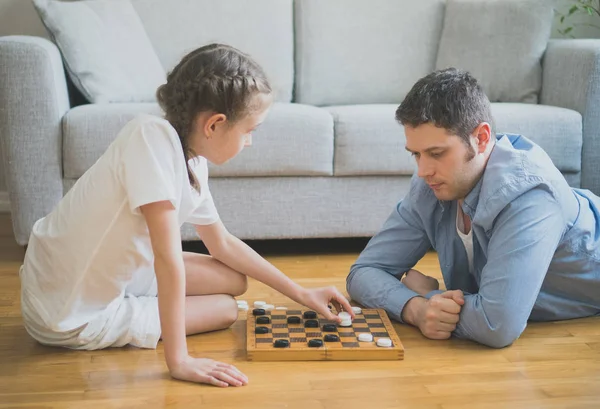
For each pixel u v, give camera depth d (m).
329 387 1.57
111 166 1.61
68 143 2.50
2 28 3.32
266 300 2.13
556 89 2.93
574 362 1.71
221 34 3.15
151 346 1.76
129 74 2.88
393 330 1.81
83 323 1.71
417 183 2.00
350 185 2.65
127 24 2.97
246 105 1.57
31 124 2.50
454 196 1.79
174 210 1.56
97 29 2.85
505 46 3.09
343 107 2.84
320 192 2.63
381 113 2.66
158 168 1.54
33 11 3.32
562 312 1.98
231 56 1.58
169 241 1.55
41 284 1.73
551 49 3.01
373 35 3.23
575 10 3.46
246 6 3.18
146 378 1.61
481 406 1.49
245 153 2.55
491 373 1.64
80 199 1.66
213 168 2.54
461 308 1.81
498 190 1.76
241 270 1.92
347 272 2.46
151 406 1.48
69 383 1.58
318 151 2.59
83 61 2.76
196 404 1.49
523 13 3.09
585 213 1.94
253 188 2.60
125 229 1.63
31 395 1.53
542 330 1.92
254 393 1.53
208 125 1.57
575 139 2.70
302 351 1.69
